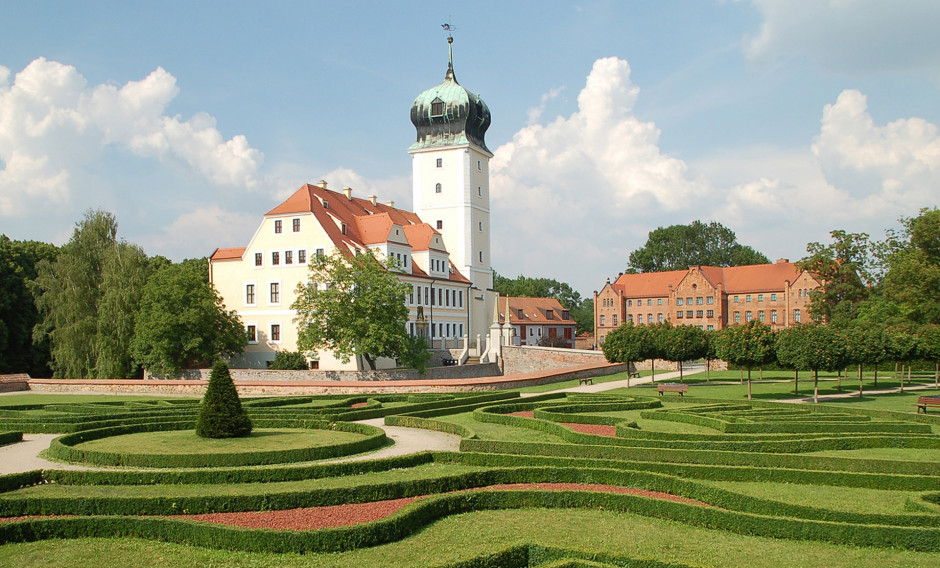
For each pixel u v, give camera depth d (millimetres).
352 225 92312
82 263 83750
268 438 34531
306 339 70062
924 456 31281
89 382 71062
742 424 36594
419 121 114125
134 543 19516
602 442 32594
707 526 20938
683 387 54750
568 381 76000
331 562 18062
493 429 40125
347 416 44031
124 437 35500
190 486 25109
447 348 98750
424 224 99188
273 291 85875
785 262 134375
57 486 25141
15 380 73312
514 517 22078
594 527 21000
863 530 19328
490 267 117875
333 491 22812
